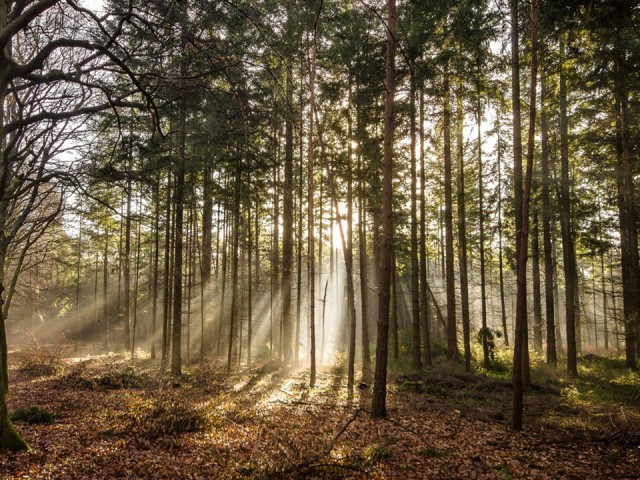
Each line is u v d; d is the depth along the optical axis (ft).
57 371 58.59
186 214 72.59
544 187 59.52
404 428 30.35
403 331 90.68
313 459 22.52
